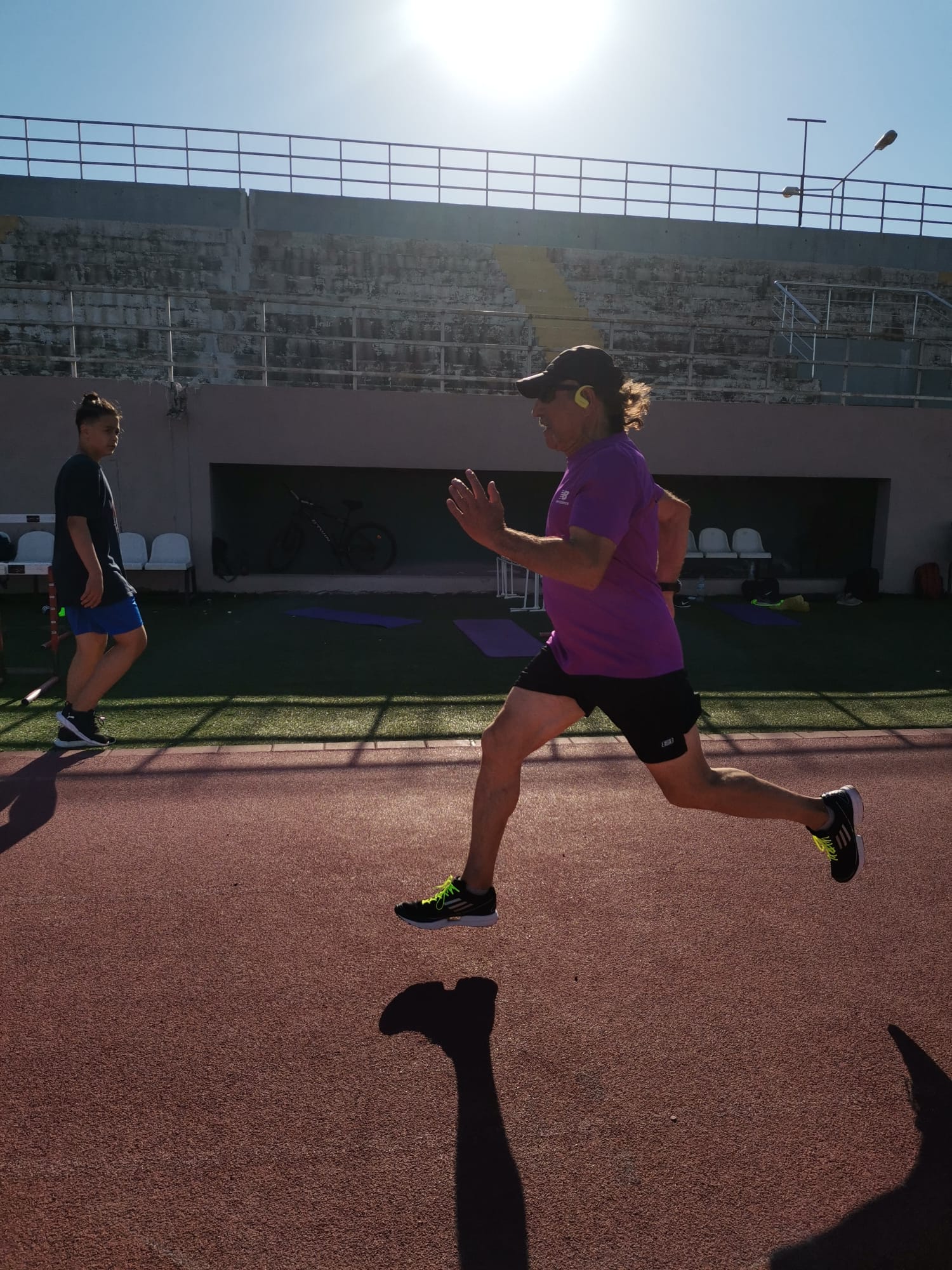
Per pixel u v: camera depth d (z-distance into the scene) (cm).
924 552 1322
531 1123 209
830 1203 187
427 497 1422
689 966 277
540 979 269
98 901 315
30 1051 233
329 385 1620
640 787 436
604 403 245
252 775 449
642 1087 222
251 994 260
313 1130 205
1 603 1080
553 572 213
